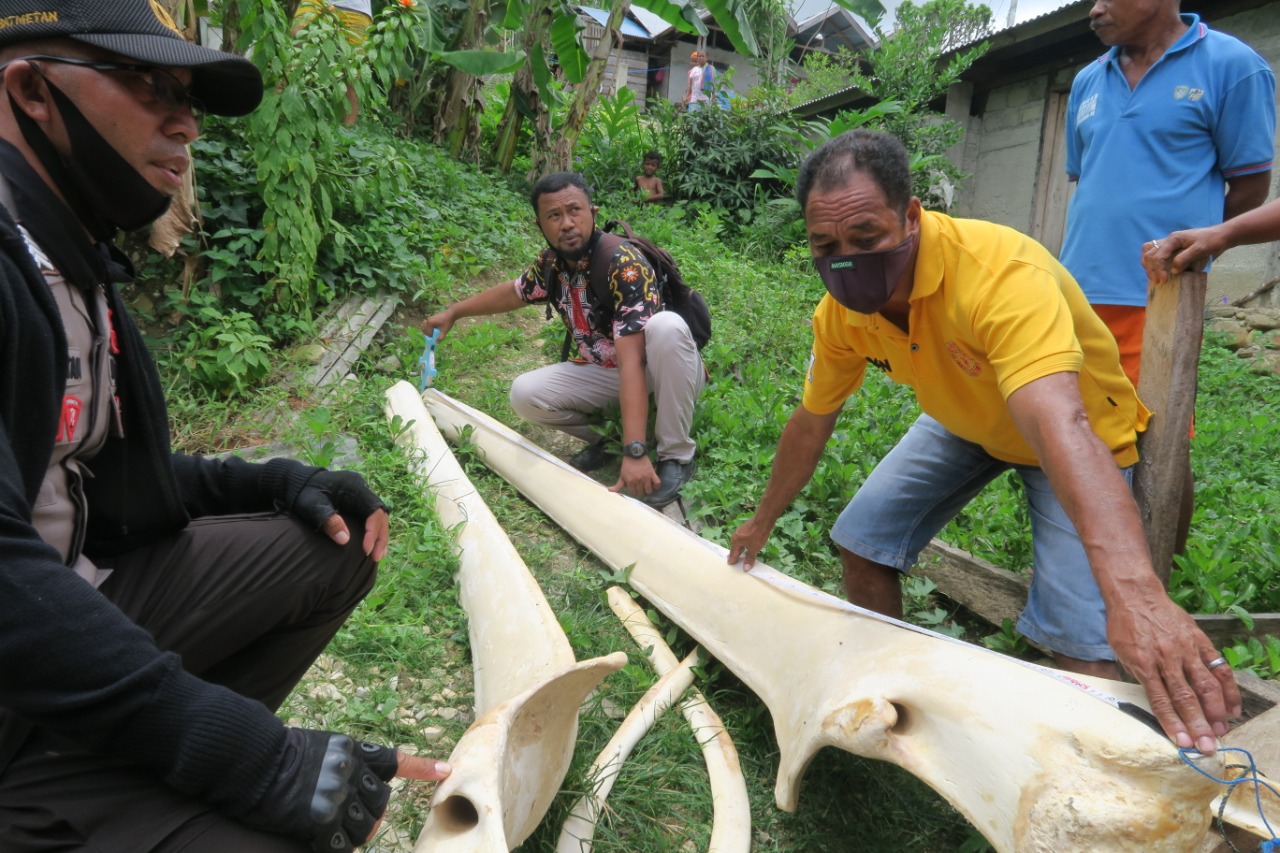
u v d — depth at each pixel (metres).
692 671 2.45
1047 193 9.36
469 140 8.98
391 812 1.96
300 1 5.77
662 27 19.11
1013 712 1.56
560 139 8.67
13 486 1.07
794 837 2.02
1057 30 8.43
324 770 1.20
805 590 2.33
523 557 3.21
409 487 3.39
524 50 8.24
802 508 3.46
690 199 9.95
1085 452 1.58
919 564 3.17
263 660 1.78
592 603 2.90
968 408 2.19
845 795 2.12
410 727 2.26
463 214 6.70
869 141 1.92
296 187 4.62
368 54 4.84
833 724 1.78
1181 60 3.06
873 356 2.27
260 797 1.16
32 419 1.16
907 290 2.01
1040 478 2.29
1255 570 3.05
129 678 1.09
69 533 1.37
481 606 2.64
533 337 5.37
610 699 2.39
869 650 1.91
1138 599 1.42
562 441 4.39
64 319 1.29
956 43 10.27
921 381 2.19
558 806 1.92
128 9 1.25
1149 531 2.30
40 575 1.05
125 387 1.47
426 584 2.86
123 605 1.51
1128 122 3.14
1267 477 4.25
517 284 4.19
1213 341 7.09
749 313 6.04
